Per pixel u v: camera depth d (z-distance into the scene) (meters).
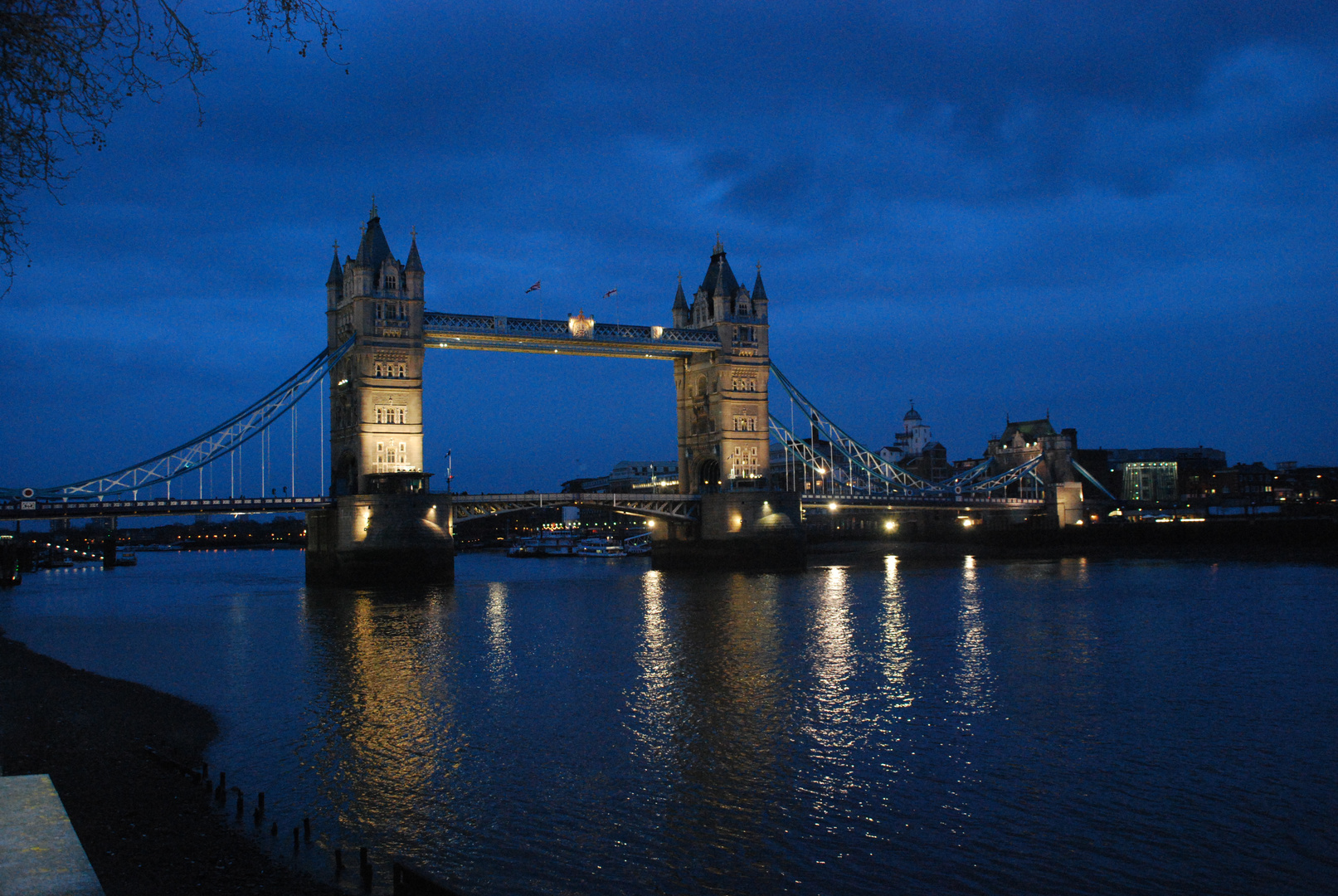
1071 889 27.11
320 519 131.12
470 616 89.44
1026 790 35.06
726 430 157.75
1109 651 63.47
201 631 81.38
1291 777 36.38
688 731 43.41
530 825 31.45
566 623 83.06
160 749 39.44
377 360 128.50
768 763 38.28
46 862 15.69
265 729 43.97
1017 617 81.88
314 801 33.47
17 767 34.41
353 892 24.84
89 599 117.50
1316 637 68.12
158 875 24.39
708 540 156.38
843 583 122.06
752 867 28.31
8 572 147.12
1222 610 84.12
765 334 162.12
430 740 41.94
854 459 196.25
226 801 32.91
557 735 42.75
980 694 50.94
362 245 130.38
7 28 13.70
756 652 65.19
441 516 127.12
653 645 68.88
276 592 124.75
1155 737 42.00
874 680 54.75
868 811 32.84
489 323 136.88
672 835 30.69
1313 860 28.95
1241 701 48.62
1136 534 179.62
